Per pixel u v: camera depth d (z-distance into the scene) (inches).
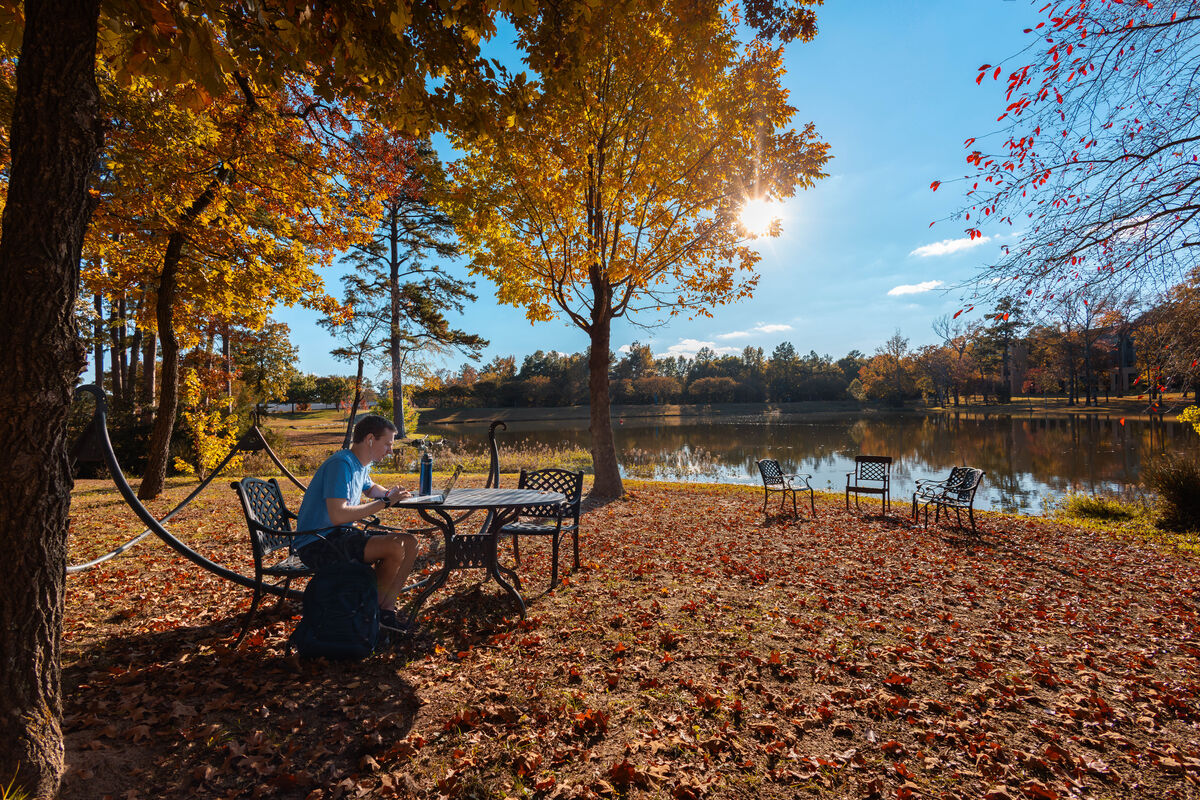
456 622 144.0
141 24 92.3
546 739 93.5
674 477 561.6
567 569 195.6
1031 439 854.5
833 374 3075.8
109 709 95.7
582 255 322.0
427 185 344.2
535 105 211.9
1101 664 127.6
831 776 86.6
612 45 299.6
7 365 68.5
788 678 117.6
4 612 69.6
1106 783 86.4
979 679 119.2
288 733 92.7
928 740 96.3
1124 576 202.7
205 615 141.6
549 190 319.6
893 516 318.7
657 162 345.1
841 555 226.7
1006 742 96.7
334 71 121.7
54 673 75.1
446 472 581.3
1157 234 181.5
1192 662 128.6
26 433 70.1
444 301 1077.8
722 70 323.6
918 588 184.1
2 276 68.9
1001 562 221.0
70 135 71.7
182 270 355.3
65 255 72.5
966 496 277.9
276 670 113.8
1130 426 1055.6
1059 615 159.9
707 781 84.3
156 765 82.4
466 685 110.6
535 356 3253.0
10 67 236.4
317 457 666.2
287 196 329.4
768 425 1553.9
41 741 72.0
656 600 164.2
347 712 98.5
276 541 136.9
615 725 98.7
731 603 163.3
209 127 295.9
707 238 357.7
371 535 129.3
